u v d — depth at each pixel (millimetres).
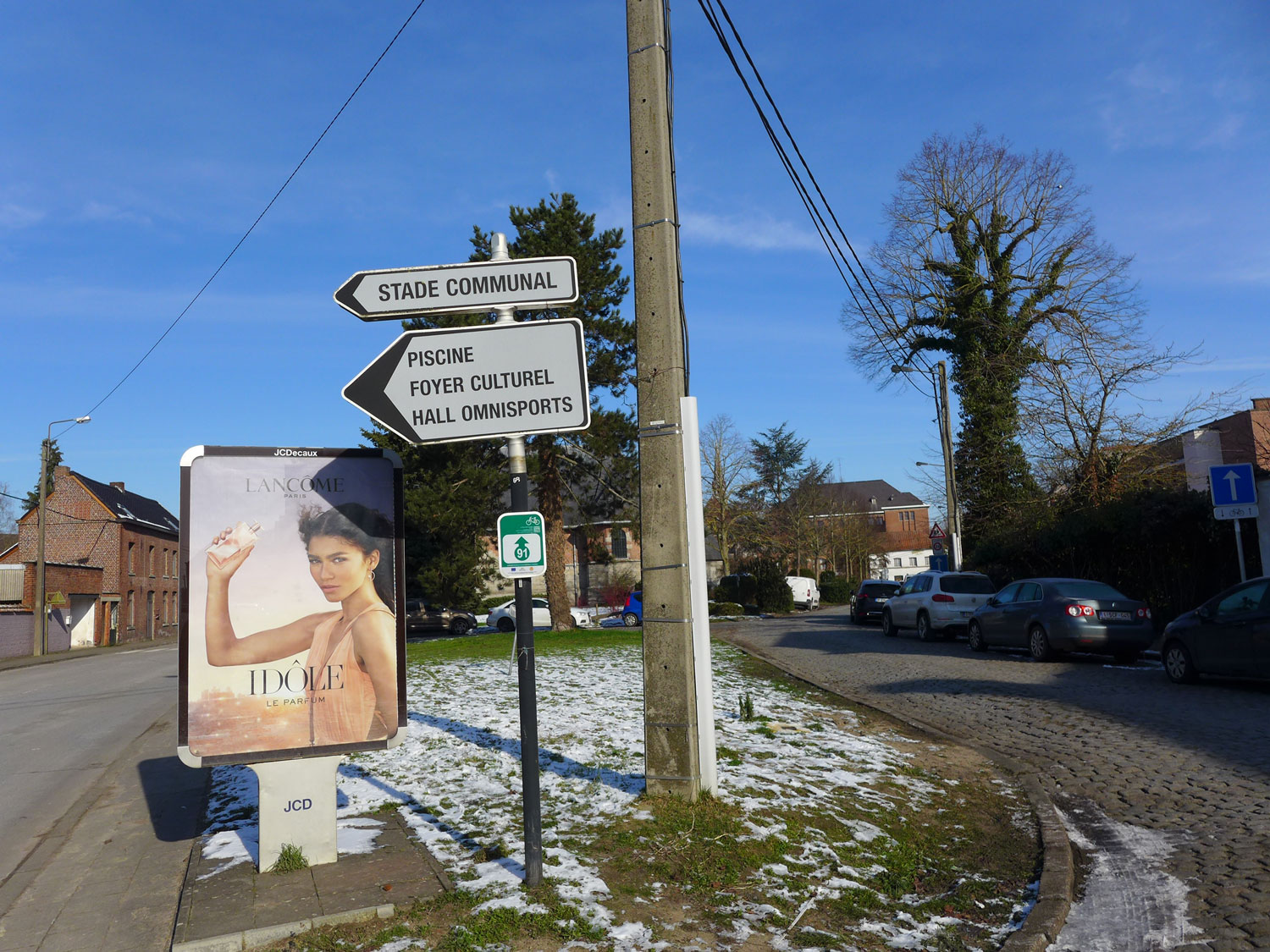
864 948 4219
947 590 20891
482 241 28781
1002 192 30812
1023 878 5352
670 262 6176
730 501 58156
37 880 5598
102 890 5320
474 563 32125
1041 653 15312
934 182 31594
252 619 5168
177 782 8312
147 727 12234
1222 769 7449
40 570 36875
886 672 14547
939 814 6469
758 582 42781
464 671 14938
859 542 65750
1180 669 12164
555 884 4648
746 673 14172
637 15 6336
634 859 5016
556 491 28781
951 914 4730
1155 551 19219
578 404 4719
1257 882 5000
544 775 6836
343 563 5316
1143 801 6777
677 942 4125
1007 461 29094
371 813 6105
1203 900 4832
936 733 9336
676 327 6160
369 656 5277
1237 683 11930
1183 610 18469
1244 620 11164
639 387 6152
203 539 5168
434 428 4660
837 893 4824
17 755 10336
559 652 18219
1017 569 25594
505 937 4094
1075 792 7168
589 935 4137
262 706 5109
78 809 7559
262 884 4793
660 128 6246
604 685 12070
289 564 5258
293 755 5086
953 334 31406
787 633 25297
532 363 4734
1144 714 9961
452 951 3963
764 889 4781
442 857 5129
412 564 32500
